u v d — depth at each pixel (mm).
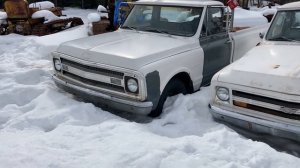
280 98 3955
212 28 5973
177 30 5801
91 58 4898
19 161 3510
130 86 4555
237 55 6691
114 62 4668
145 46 5141
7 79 6375
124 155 3689
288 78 4008
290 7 5699
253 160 3676
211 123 4750
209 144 4004
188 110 5039
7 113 4984
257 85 4125
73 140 4098
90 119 4781
